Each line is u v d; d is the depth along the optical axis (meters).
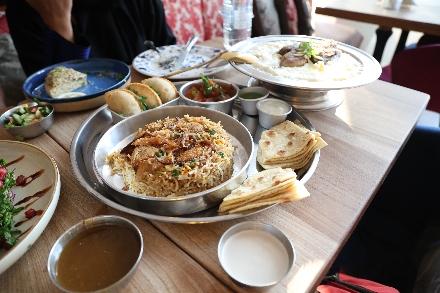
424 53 2.42
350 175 1.04
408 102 1.51
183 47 2.11
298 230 0.83
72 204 0.92
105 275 0.68
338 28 3.92
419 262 1.33
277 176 0.90
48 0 1.85
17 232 0.79
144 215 0.81
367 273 1.35
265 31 3.07
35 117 1.26
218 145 1.07
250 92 1.47
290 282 0.70
